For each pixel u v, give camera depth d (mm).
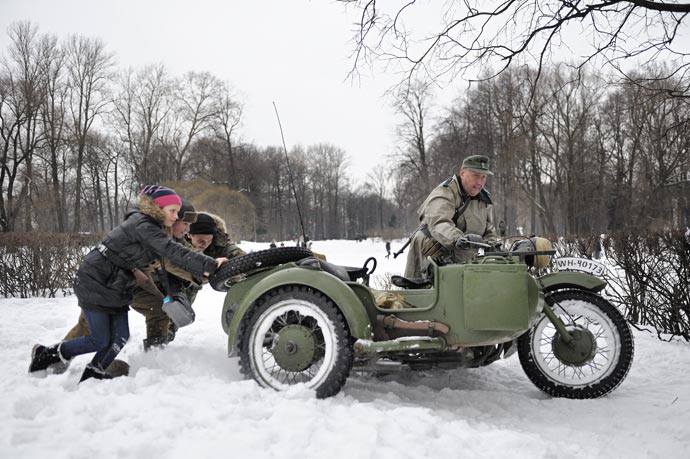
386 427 2953
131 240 3859
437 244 4562
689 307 5836
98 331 3834
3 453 2412
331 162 85500
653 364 4988
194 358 4418
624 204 35812
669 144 7027
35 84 41281
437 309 3717
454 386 4402
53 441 2559
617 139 34906
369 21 5883
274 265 4043
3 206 39094
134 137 50062
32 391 3256
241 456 2518
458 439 2906
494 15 5578
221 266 3928
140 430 2752
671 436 3264
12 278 10070
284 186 74688
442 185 4715
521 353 4109
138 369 4074
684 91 6012
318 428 2871
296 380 3721
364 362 3871
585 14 5117
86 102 45875
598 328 4695
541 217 39125
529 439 2982
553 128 36312
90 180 53406
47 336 6125
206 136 54656
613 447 3096
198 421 2904
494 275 3592
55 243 10242
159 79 49750
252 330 3658
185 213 4625
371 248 46062
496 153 38031
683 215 34031
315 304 3598
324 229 89562
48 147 44438
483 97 31375
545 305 3990
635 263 6480
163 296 4652
